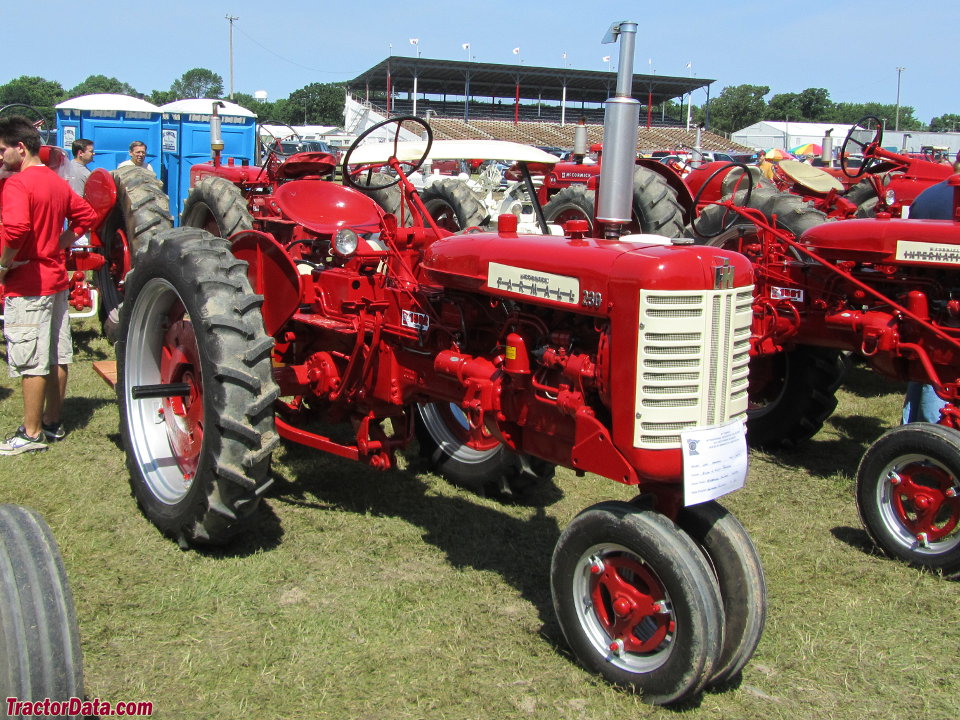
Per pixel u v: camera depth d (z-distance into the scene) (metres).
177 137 12.66
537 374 3.03
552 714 2.63
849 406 6.48
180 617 3.06
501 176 11.52
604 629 2.82
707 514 2.86
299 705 2.62
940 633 3.24
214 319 3.32
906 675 2.95
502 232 3.30
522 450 3.21
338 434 5.23
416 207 3.76
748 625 2.74
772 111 89.62
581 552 2.81
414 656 2.90
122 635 2.93
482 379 3.16
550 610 3.26
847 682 2.89
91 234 6.39
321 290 3.93
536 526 4.08
